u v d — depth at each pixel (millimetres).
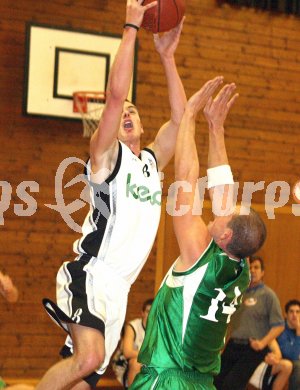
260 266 10117
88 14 11141
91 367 4785
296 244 12375
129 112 5477
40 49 10578
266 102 12320
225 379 9797
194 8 11844
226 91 5043
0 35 10742
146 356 4910
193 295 4785
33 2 10914
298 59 12484
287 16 12453
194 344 4816
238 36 12125
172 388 4777
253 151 12219
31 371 10844
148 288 11562
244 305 10023
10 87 10781
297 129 12492
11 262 10766
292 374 10203
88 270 5066
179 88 5508
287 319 10453
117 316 5070
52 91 10641
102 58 10812
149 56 11516
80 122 11016
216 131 5109
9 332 10773
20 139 10820
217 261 4754
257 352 9891
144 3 5262
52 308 4945
